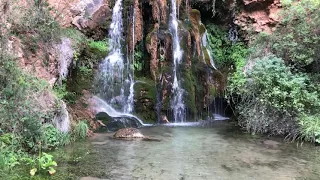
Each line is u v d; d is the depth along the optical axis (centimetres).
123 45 1196
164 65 1160
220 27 1415
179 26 1241
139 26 1202
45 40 883
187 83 1162
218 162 677
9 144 636
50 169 586
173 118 1128
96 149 750
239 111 1064
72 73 1038
